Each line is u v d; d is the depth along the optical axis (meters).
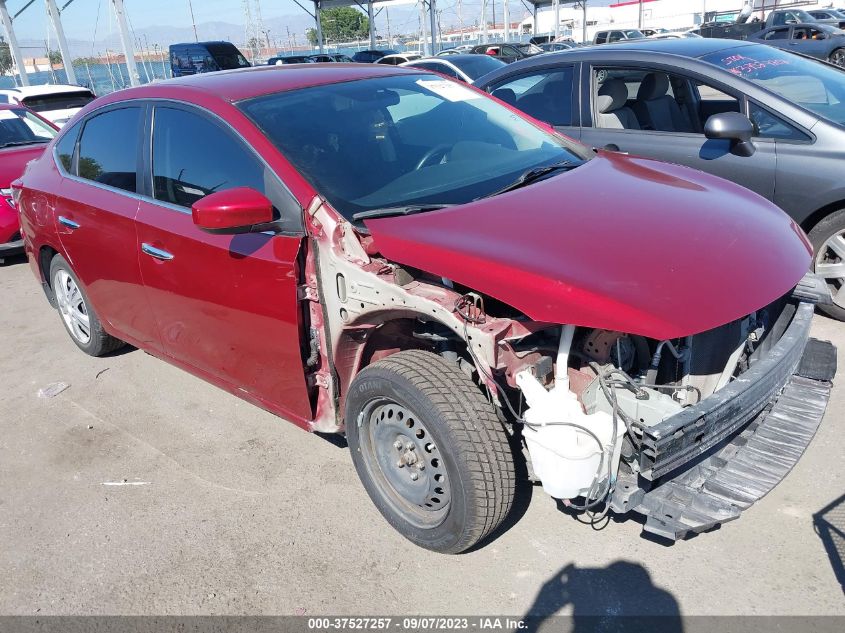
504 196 2.85
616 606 2.46
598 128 5.11
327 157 3.00
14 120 8.83
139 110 3.68
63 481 3.46
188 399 4.19
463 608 2.50
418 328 2.88
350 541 2.88
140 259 3.57
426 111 3.52
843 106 4.44
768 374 2.44
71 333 4.90
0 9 24.59
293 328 2.86
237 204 2.64
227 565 2.80
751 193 3.12
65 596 2.71
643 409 2.37
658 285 2.23
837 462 3.08
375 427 2.78
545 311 2.20
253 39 53.97
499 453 2.42
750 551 2.64
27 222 4.64
